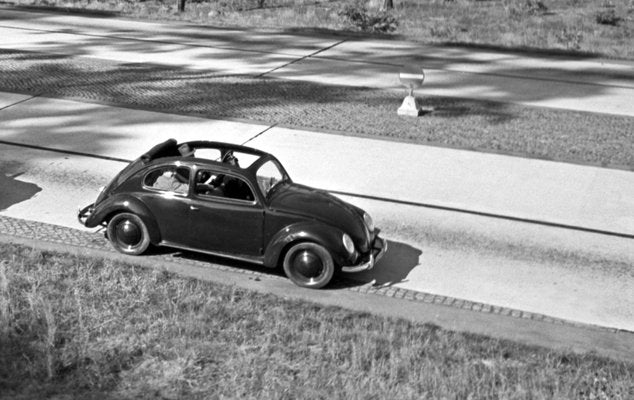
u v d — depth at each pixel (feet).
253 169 41.42
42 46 88.99
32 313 35.32
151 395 30.50
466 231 48.29
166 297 37.83
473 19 115.75
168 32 99.50
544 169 58.54
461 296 40.60
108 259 41.60
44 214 47.60
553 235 48.26
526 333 36.73
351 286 40.91
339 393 30.78
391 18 108.47
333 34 101.55
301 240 39.75
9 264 40.42
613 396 31.40
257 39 97.40
